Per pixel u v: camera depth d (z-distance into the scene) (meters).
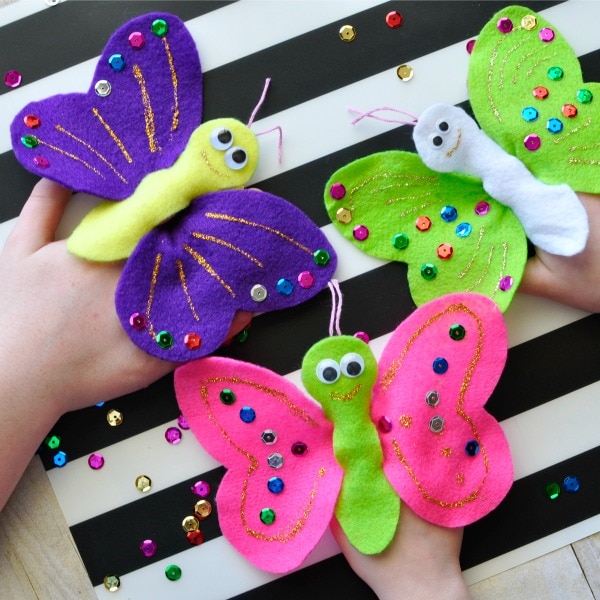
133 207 0.33
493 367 0.34
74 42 0.36
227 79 0.36
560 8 0.37
